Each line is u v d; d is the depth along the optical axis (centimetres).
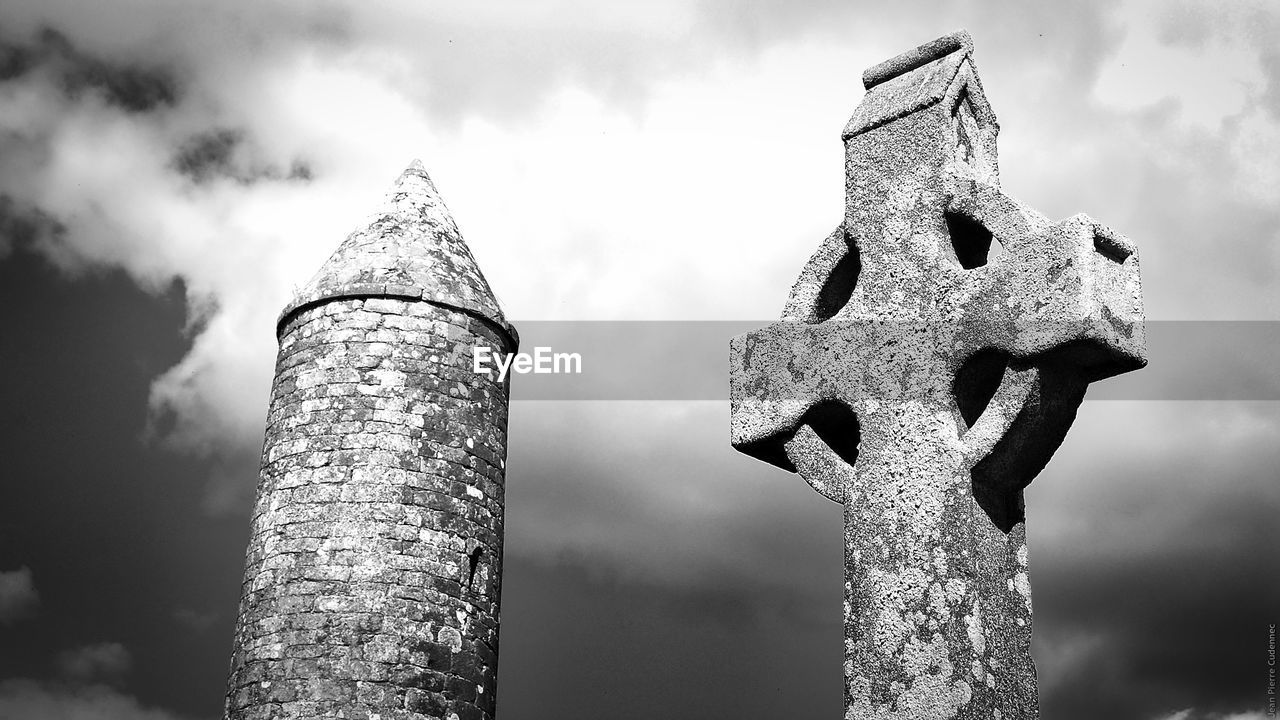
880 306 684
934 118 697
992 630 610
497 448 1503
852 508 660
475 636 1398
